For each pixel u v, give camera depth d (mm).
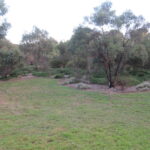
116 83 17766
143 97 12055
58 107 9602
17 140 5363
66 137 5551
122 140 5324
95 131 6047
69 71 28547
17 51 25500
